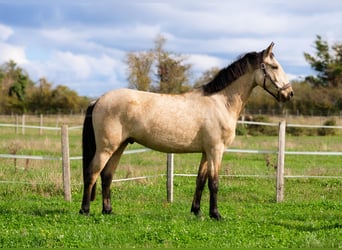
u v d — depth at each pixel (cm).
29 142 2444
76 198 1229
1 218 933
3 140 2609
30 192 1286
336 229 890
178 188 1409
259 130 3662
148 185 1422
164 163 1936
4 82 6700
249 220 973
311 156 2333
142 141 941
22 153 2062
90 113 959
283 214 1057
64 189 1195
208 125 940
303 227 920
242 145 2527
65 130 1188
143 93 944
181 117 932
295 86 5606
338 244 772
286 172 1666
